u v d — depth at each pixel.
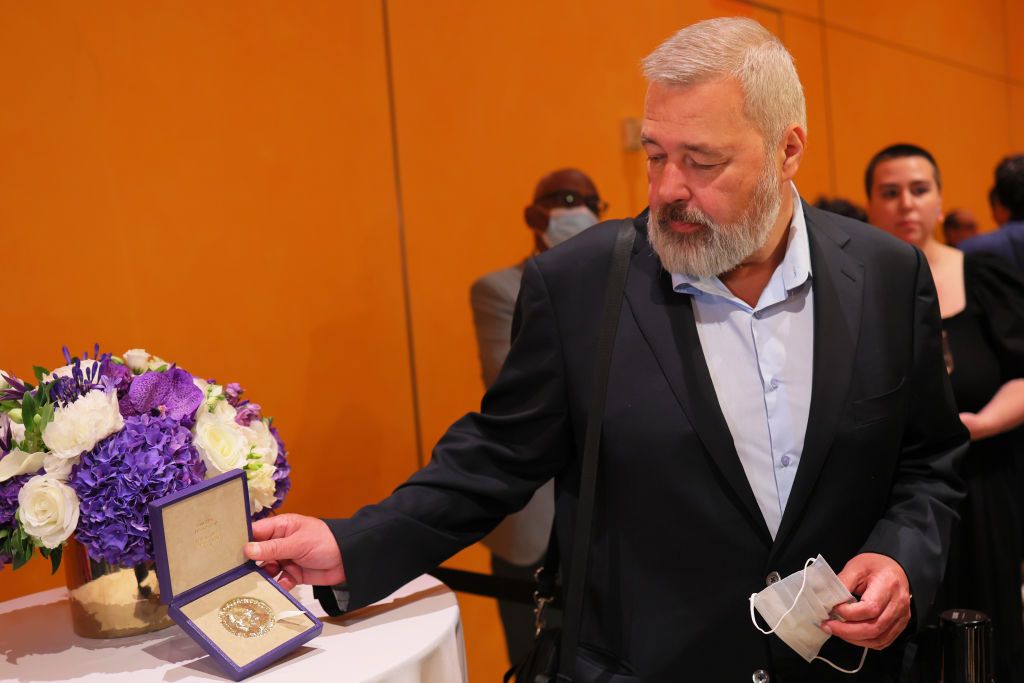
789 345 1.36
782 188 1.35
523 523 2.64
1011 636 2.37
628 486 1.35
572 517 1.44
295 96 2.35
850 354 1.35
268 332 2.30
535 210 2.73
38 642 1.40
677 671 1.35
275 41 2.31
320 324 2.40
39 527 1.28
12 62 1.89
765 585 1.32
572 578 1.35
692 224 1.27
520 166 2.85
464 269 2.72
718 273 1.31
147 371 1.45
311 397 2.39
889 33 4.59
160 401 1.39
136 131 2.07
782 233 1.37
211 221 2.20
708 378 1.33
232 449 1.39
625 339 1.37
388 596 1.50
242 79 2.25
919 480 1.47
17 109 1.90
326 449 2.42
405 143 2.58
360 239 2.49
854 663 1.39
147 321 2.09
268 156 2.30
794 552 1.33
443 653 1.36
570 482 1.46
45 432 1.29
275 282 2.31
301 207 2.36
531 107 2.88
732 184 1.25
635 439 1.34
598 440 1.35
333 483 2.44
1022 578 2.65
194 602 1.28
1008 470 2.41
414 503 1.42
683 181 1.25
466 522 1.45
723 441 1.31
